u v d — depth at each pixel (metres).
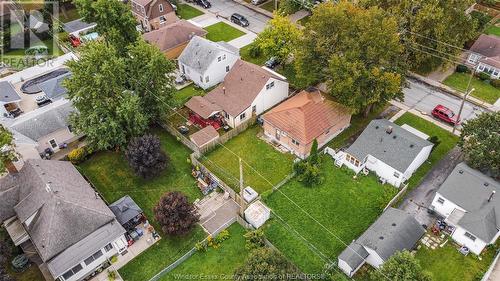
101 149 47.22
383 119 48.81
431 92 56.12
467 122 44.28
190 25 66.12
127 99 44.03
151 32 64.50
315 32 49.66
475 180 39.09
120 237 36.97
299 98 49.84
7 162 41.22
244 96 51.19
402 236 36.22
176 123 52.38
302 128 45.47
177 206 37.12
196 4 79.25
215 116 51.56
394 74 46.72
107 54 43.72
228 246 38.09
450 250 37.28
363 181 43.94
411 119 51.75
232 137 49.75
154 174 43.66
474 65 59.91
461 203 38.06
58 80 55.88
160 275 35.94
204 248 37.75
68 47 67.38
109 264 37.00
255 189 43.25
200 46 58.56
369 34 45.62
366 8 56.31
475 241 36.25
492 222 36.47
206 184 43.47
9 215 38.69
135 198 42.94
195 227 39.59
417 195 42.41
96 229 36.44
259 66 56.81
